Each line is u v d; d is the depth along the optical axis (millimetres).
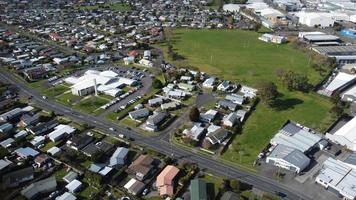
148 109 107812
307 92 121938
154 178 76625
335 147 89750
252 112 107625
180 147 88750
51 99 114062
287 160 79938
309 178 77750
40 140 88625
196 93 120125
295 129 95000
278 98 117188
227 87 123250
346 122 102500
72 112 105750
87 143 88562
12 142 87625
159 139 92188
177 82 128625
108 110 107500
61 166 80125
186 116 104312
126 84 125375
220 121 100312
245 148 88500
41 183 71062
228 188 73250
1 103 107812
